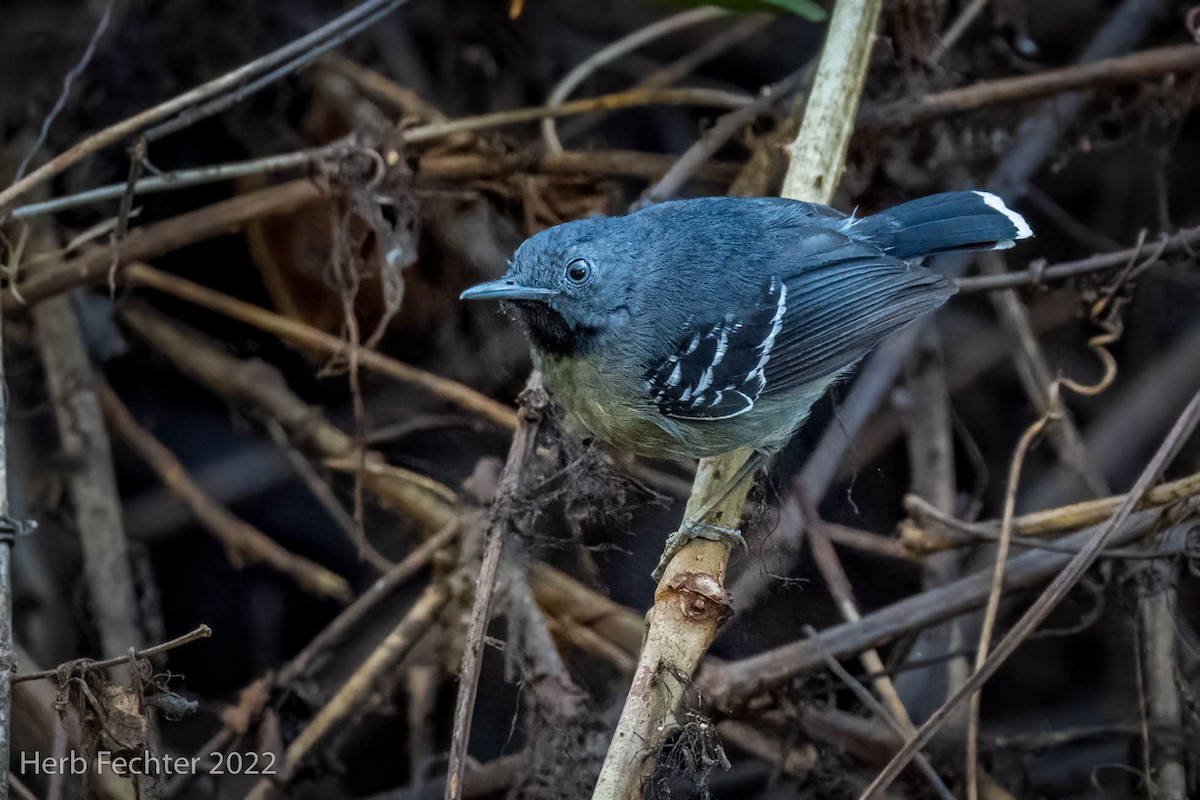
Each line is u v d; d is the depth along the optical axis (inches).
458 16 496.4
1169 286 448.1
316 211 429.4
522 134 496.4
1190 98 428.8
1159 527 348.5
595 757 332.5
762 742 363.6
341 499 428.5
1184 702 346.0
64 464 402.3
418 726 367.9
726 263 323.9
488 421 417.1
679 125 499.2
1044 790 383.2
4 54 448.8
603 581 376.5
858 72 359.9
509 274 317.1
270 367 434.9
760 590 368.2
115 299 434.0
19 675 276.4
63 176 441.1
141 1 457.7
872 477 425.4
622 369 320.5
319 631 421.7
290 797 365.4
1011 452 447.5
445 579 378.3
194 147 457.4
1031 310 460.4
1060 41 497.7
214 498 430.6
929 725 296.2
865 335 323.6
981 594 355.9
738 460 335.3
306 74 467.8
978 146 445.1
